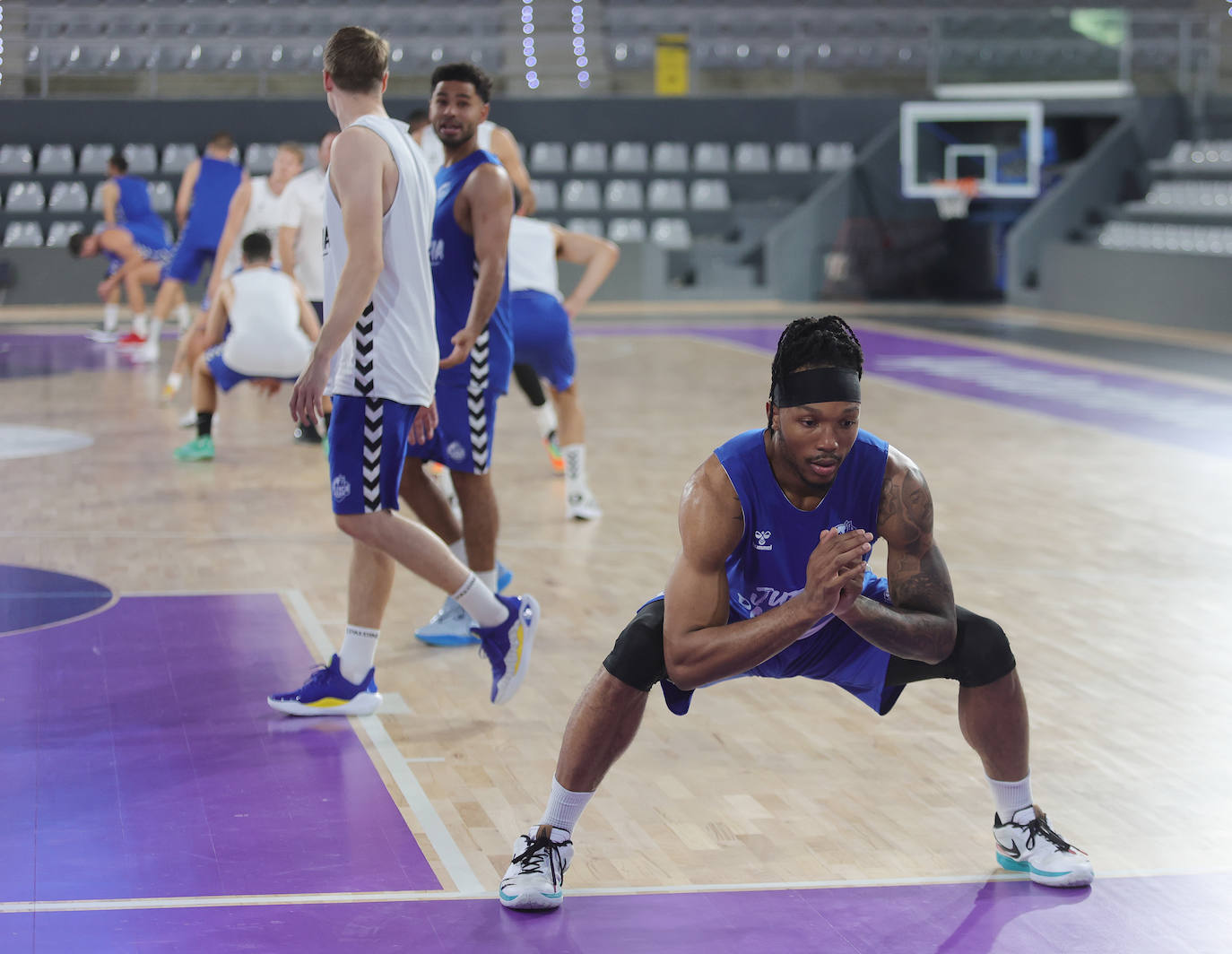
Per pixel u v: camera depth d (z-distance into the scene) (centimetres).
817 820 423
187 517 829
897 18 2775
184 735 488
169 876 378
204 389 1006
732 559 352
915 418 1238
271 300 976
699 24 2761
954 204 2527
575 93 2670
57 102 2461
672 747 482
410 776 455
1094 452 1078
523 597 513
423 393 503
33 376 1458
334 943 341
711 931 352
